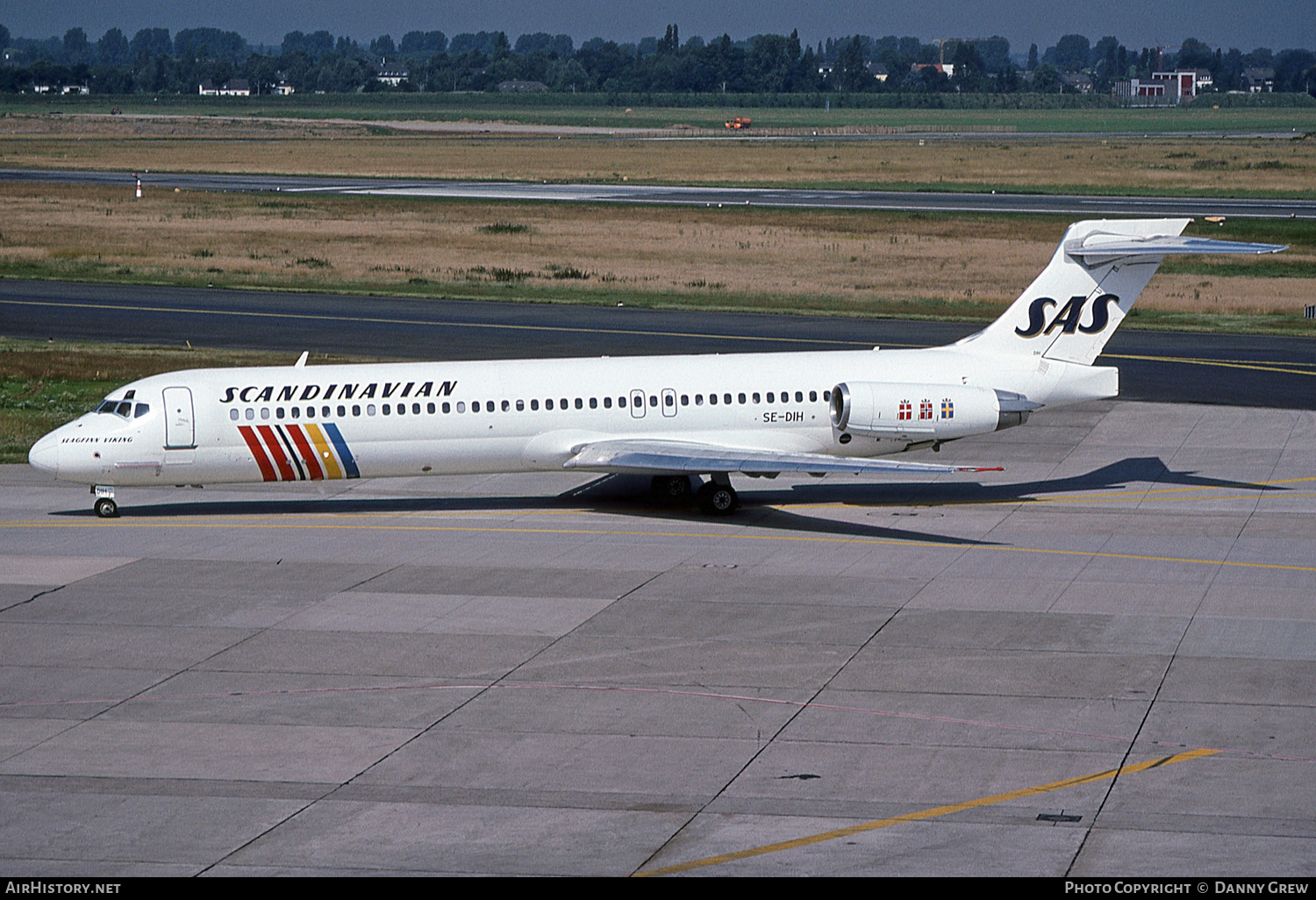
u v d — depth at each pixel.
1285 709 96.25
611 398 155.38
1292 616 116.94
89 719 96.06
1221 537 144.00
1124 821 79.31
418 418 152.62
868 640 111.50
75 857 75.88
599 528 150.50
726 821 79.88
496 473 157.38
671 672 104.69
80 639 112.88
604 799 83.06
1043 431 198.88
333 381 153.25
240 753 90.31
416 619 117.81
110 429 149.12
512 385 154.62
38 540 145.25
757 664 106.25
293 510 160.00
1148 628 113.94
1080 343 162.12
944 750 89.81
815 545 142.50
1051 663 105.88
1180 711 96.12
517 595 124.81
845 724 94.44
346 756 89.69
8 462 183.25
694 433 156.50
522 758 89.25
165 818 80.75
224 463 151.50
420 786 85.12
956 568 132.75
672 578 130.00
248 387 152.12
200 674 104.94
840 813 80.81
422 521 154.00
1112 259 160.25
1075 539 143.88
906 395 155.00
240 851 76.56
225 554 139.75
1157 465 178.62
